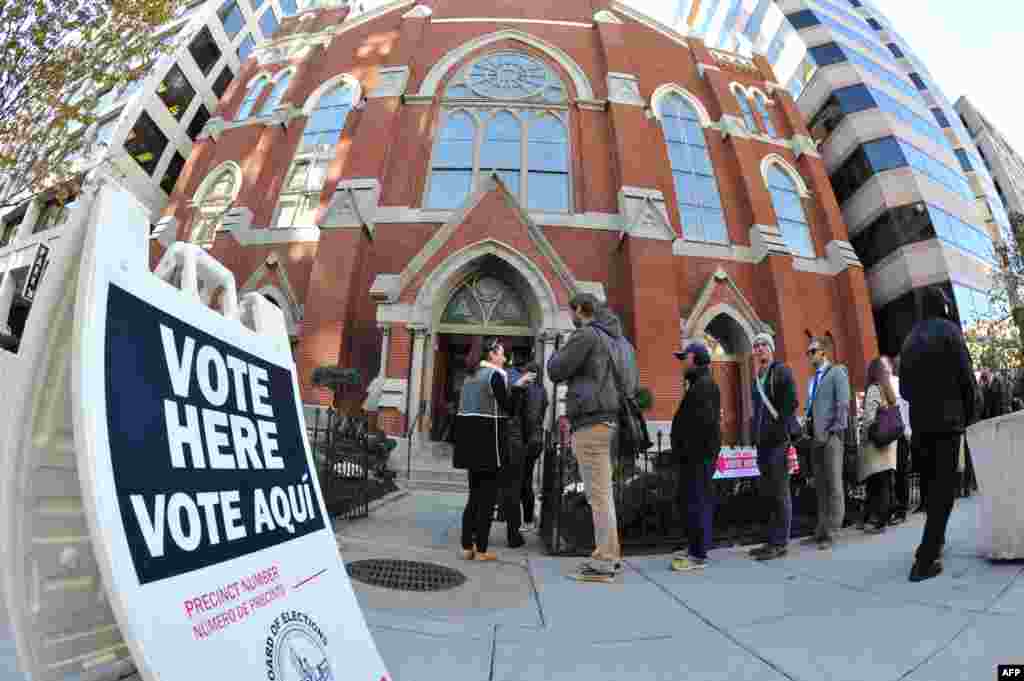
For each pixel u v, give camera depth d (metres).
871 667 2.54
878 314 19.59
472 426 4.91
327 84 18.62
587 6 19.73
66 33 8.05
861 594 3.66
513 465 5.68
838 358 17.39
